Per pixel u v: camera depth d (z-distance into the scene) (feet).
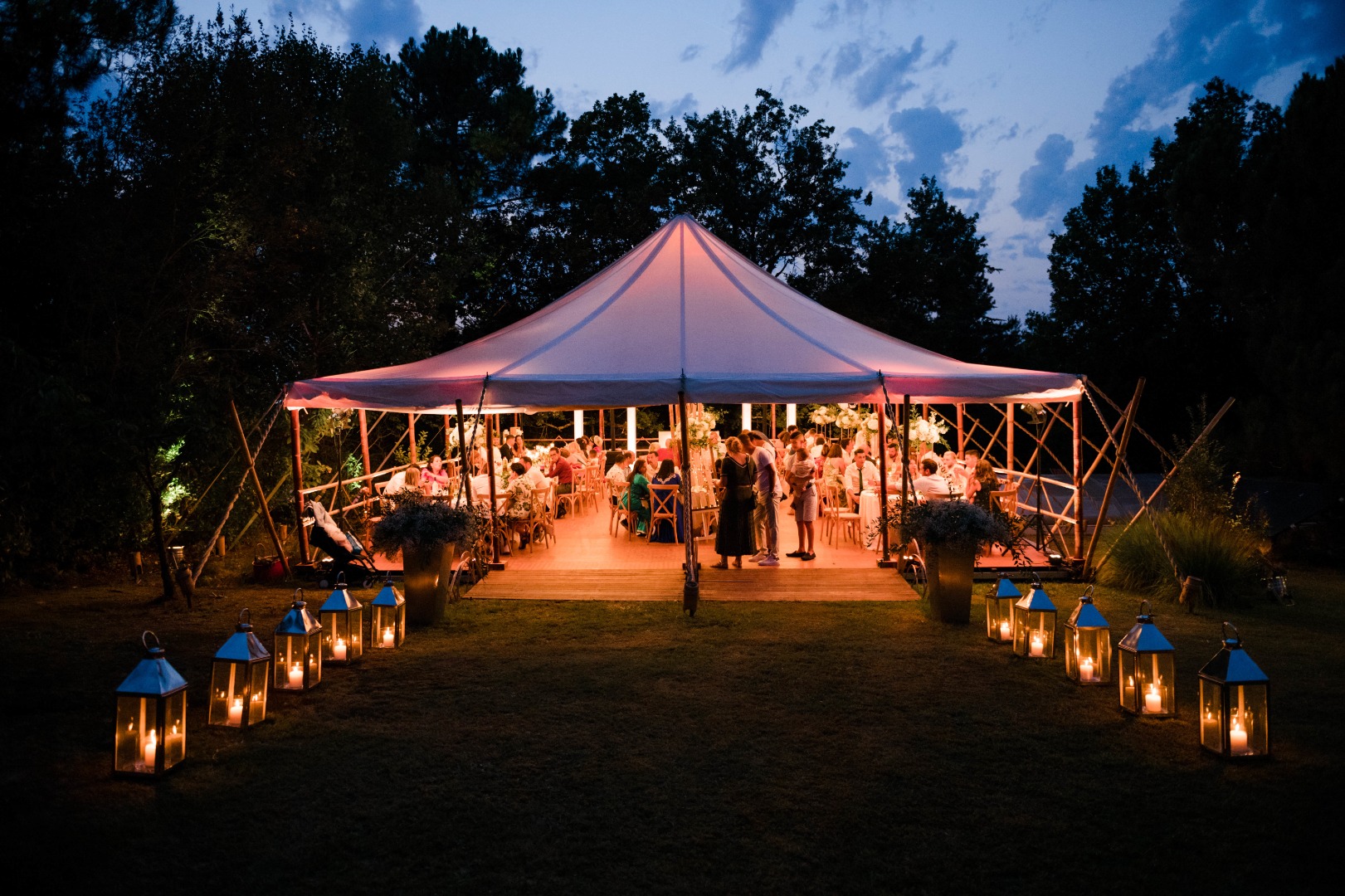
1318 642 24.38
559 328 36.65
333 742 16.63
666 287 38.17
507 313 96.22
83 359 36.76
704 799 14.15
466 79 99.86
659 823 13.30
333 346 56.29
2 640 24.49
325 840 12.78
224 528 39.75
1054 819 13.38
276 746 16.40
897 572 32.68
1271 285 50.57
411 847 12.57
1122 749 16.17
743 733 17.08
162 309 41.81
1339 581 34.73
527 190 98.63
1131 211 93.81
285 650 19.44
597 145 103.35
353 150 59.36
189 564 35.12
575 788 14.57
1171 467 36.68
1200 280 83.46
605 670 21.33
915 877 11.72
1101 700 19.06
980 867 11.98
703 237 42.11
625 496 42.83
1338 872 11.76
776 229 106.22
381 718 17.99
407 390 31.53
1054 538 37.99
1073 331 100.01
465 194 93.15
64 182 39.75
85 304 38.83
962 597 25.99
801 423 78.48
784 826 13.20
